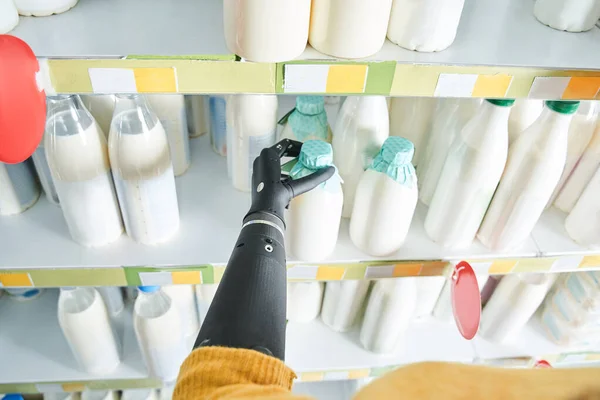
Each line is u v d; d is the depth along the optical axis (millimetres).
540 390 276
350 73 673
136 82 655
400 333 1201
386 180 850
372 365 1232
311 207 839
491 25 797
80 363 1140
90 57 628
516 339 1316
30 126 614
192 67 647
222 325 415
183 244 942
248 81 667
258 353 383
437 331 1320
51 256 897
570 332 1266
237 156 1001
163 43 673
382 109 918
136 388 1197
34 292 1276
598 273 1198
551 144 836
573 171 1023
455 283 972
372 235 919
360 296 1195
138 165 813
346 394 1494
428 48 698
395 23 700
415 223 1041
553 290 1316
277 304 451
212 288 1134
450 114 967
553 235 1024
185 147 1073
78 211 853
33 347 1192
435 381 290
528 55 717
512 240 961
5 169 909
